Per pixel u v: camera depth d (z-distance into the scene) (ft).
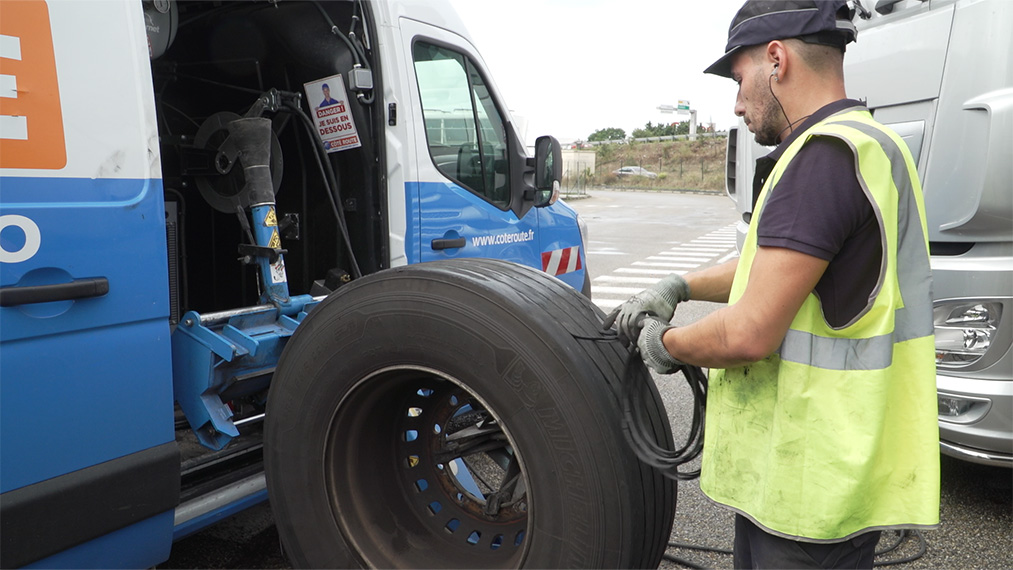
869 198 4.62
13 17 5.84
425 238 10.57
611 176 166.91
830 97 5.21
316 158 10.06
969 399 10.37
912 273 5.05
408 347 6.81
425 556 7.51
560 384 6.28
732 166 16.85
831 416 4.87
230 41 10.78
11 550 5.90
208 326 7.91
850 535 5.04
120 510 6.67
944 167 10.84
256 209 8.91
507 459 8.26
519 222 12.67
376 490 7.70
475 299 6.62
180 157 9.73
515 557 6.90
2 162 5.77
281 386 7.45
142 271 6.78
